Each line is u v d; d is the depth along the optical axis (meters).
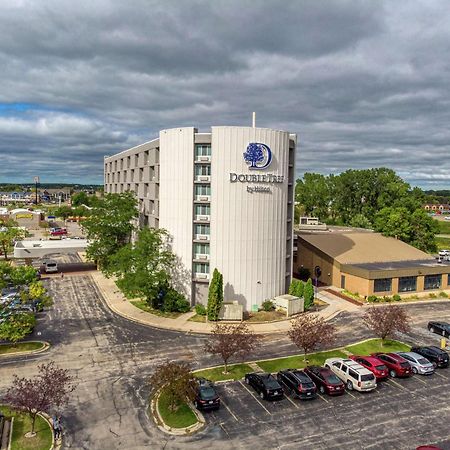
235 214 54.59
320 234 82.44
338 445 26.58
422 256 77.81
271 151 55.47
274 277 57.50
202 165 55.84
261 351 41.81
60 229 130.62
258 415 30.03
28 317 41.12
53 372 28.97
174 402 30.16
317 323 40.31
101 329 47.25
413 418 30.00
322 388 33.69
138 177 76.00
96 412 30.02
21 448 25.52
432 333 48.44
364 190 130.12
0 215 157.12
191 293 56.38
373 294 63.31
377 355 39.09
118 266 57.44
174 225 57.16
